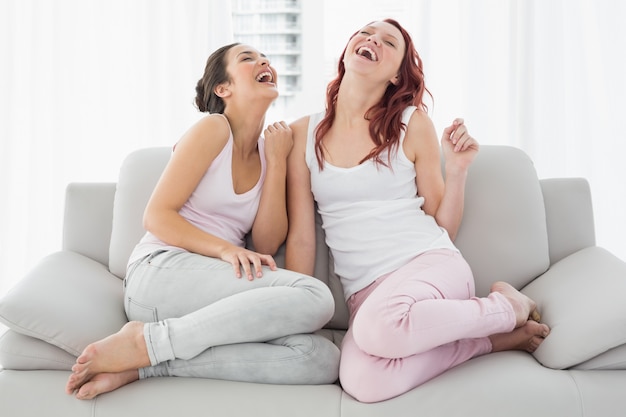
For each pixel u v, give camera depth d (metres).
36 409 1.59
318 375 1.66
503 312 1.72
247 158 2.08
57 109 3.02
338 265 2.03
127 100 3.03
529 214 2.08
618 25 2.95
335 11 3.17
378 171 2.00
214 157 1.95
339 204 2.03
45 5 3.01
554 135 2.97
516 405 1.52
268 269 1.83
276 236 2.06
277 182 2.04
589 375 1.59
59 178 3.06
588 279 1.83
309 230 2.07
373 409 1.55
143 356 1.62
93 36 3.03
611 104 2.99
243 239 2.13
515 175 2.12
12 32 2.98
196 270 1.81
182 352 1.64
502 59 2.95
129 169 2.19
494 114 2.99
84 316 1.73
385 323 1.61
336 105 2.12
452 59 2.98
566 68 2.99
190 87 2.96
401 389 1.58
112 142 3.05
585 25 2.97
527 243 2.06
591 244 2.12
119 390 1.61
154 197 1.92
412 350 1.60
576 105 3.00
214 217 2.00
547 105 2.96
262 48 3.24
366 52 2.07
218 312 1.66
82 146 3.06
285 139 2.06
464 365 1.67
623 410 1.54
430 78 2.97
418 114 2.06
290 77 3.25
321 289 1.73
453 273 1.84
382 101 2.11
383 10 3.12
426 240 1.93
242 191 2.03
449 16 2.97
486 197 2.10
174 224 1.88
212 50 2.95
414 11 2.94
